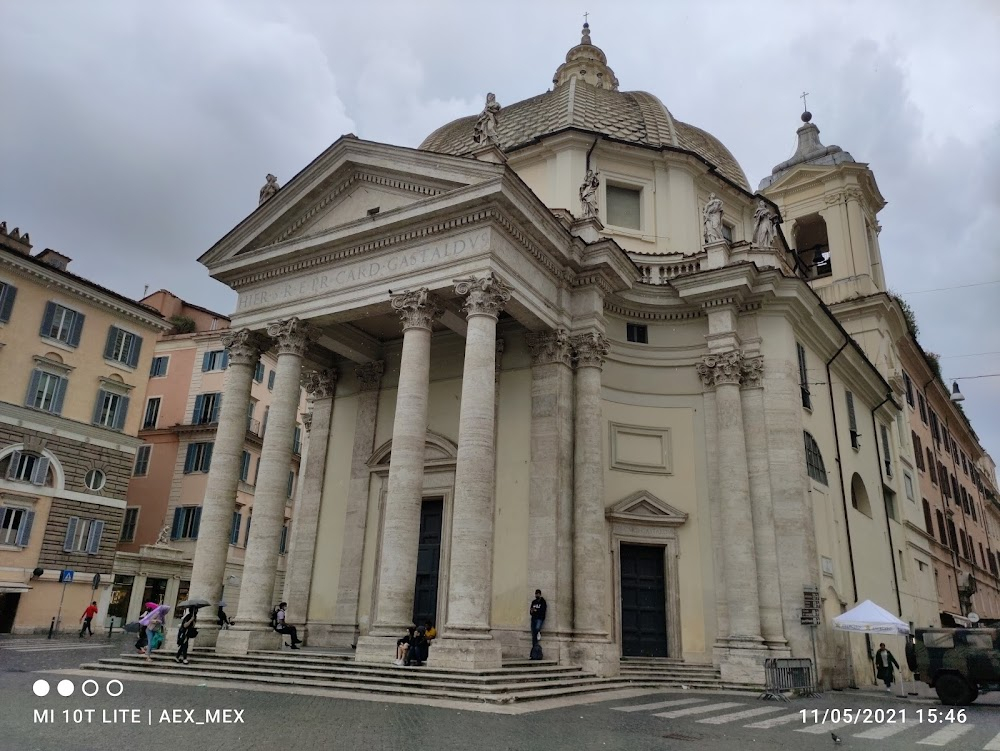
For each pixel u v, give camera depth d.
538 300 17.88
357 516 20.53
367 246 17.97
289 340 18.58
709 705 13.30
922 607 29.77
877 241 34.75
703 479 19.69
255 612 16.42
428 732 8.73
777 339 20.08
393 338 21.98
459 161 16.61
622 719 10.88
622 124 25.17
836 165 32.94
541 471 17.77
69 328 28.22
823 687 17.53
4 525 25.50
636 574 19.30
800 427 19.62
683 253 22.41
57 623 26.48
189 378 38.03
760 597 17.98
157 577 32.78
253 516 17.23
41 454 26.72
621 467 19.67
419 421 15.85
